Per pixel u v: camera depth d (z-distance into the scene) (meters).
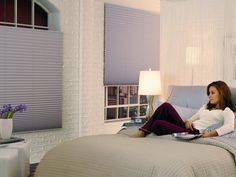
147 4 6.48
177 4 5.06
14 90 4.86
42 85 5.12
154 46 6.75
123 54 6.22
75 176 2.96
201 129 3.90
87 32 5.56
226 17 4.55
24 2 5.08
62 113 5.41
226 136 3.54
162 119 3.92
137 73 6.48
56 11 5.30
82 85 5.55
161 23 5.27
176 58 5.10
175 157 2.69
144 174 2.55
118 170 2.69
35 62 5.04
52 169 3.21
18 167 3.50
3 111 3.66
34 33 5.01
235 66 4.48
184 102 4.62
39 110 5.11
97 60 5.79
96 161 2.88
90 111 5.71
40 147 5.18
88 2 5.55
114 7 6.04
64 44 5.35
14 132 4.91
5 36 4.76
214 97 3.96
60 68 5.30
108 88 6.18
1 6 4.87
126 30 6.25
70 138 5.51
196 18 4.86
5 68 4.78
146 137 3.78
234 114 3.86
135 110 6.64
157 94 5.09
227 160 3.00
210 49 4.73
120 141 3.23
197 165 2.70
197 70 4.87
